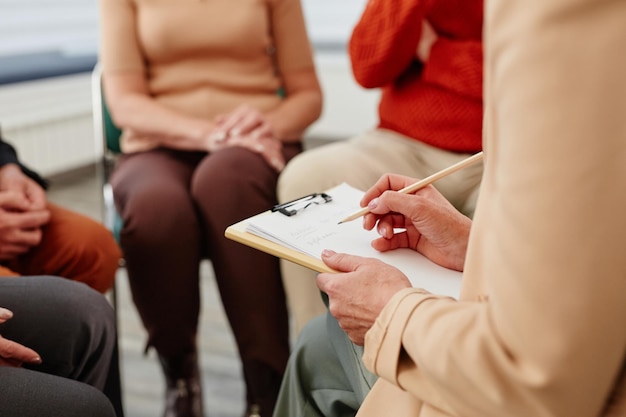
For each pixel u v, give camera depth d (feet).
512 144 1.73
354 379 2.93
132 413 5.92
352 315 2.46
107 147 6.34
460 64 5.04
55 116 11.60
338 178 5.04
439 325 2.03
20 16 11.43
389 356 2.17
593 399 1.79
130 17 6.00
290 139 6.12
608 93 1.61
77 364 3.55
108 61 6.01
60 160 12.04
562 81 1.64
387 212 2.90
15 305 3.48
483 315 1.91
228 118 5.74
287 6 6.27
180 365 5.42
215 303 8.14
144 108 5.83
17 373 2.99
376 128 5.75
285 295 5.23
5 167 4.93
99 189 12.21
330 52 14.06
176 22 5.93
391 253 2.92
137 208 5.13
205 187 5.13
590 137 1.63
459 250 2.80
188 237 5.12
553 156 1.66
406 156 5.17
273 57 6.43
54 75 11.41
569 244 1.66
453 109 5.10
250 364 5.12
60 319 3.49
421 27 5.16
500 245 1.79
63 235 4.68
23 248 4.54
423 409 2.23
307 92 6.31
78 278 4.70
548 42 1.65
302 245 2.81
